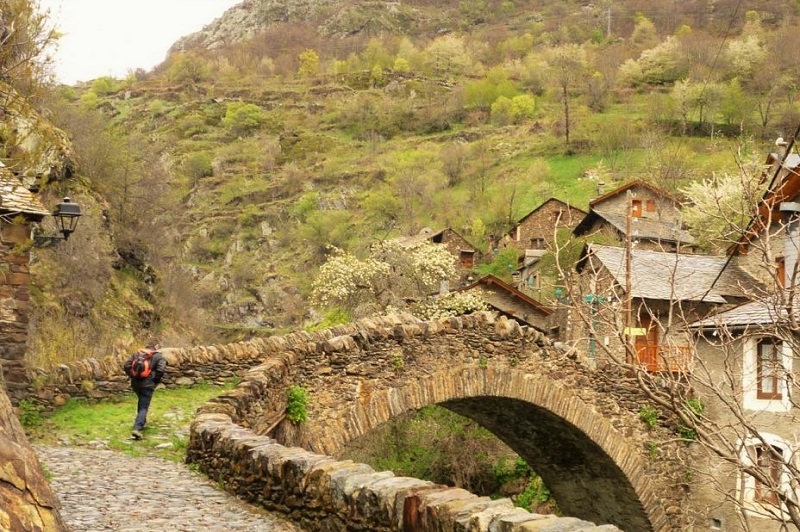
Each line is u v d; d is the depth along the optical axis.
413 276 34.22
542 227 56.44
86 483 7.93
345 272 33.50
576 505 21.44
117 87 132.12
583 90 107.44
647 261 23.17
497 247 63.28
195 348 14.71
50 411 12.47
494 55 146.50
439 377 14.71
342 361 13.31
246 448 7.55
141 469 9.04
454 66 141.00
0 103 11.80
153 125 118.12
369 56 143.12
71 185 27.92
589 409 17.67
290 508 6.57
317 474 6.21
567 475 20.64
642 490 18.39
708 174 47.16
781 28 97.56
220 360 14.77
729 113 72.88
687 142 69.44
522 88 117.69
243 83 135.75
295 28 172.38
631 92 101.44
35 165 13.00
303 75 139.88
